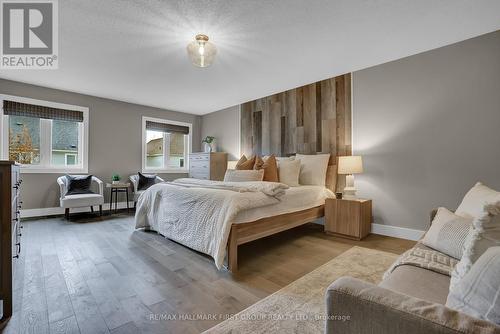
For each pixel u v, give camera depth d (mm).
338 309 638
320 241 2992
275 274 2047
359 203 2990
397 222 3098
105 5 2025
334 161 3643
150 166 5492
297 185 3486
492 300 564
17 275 1981
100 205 4176
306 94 3982
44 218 4031
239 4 2006
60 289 1769
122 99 4801
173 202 2811
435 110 2809
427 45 2730
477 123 2553
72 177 4098
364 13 2135
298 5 2021
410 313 545
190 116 6020
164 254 2479
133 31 2408
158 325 1384
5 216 1439
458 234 1288
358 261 2312
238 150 5164
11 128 3883
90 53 2873
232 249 2074
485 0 1969
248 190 2480
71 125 4441
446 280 1035
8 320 1411
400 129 3061
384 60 3105
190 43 2535
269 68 3328
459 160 2656
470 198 1562
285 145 4289
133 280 1916
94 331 1330
